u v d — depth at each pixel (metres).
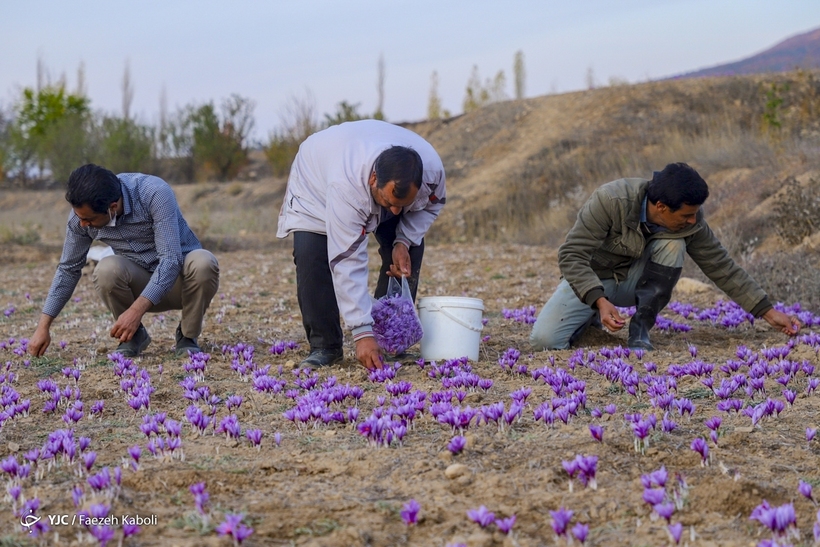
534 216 14.08
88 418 3.37
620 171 14.19
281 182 21.92
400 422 2.88
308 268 4.14
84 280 9.12
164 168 26.42
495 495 2.31
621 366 3.92
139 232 4.50
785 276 6.86
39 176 28.25
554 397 3.53
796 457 2.67
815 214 8.23
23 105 28.47
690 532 2.07
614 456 2.62
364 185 3.67
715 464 2.58
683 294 7.11
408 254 4.26
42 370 4.45
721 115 16.14
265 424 3.20
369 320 3.86
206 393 3.56
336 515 2.17
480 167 18.41
